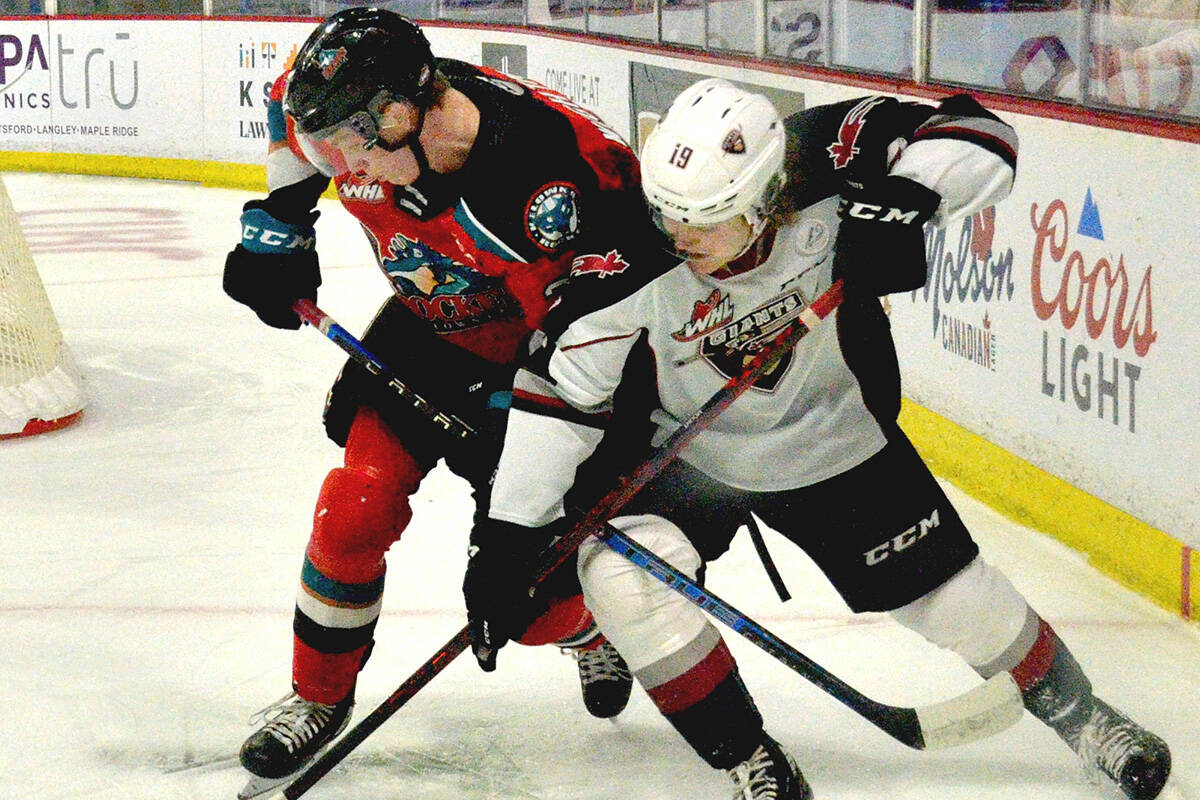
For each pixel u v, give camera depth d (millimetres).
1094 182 9508
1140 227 9016
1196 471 8617
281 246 7016
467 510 10977
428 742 7285
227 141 29234
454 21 26266
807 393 5988
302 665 6676
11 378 12891
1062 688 6336
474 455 6570
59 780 6910
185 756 7152
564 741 7270
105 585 9461
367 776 6941
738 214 5074
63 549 10141
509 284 6125
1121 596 9180
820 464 6051
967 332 11266
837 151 5711
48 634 8672
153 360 15625
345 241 23406
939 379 11805
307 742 6719
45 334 13609
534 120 5832
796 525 6297
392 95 5566
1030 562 9844
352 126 5594
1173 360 8750
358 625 6664
